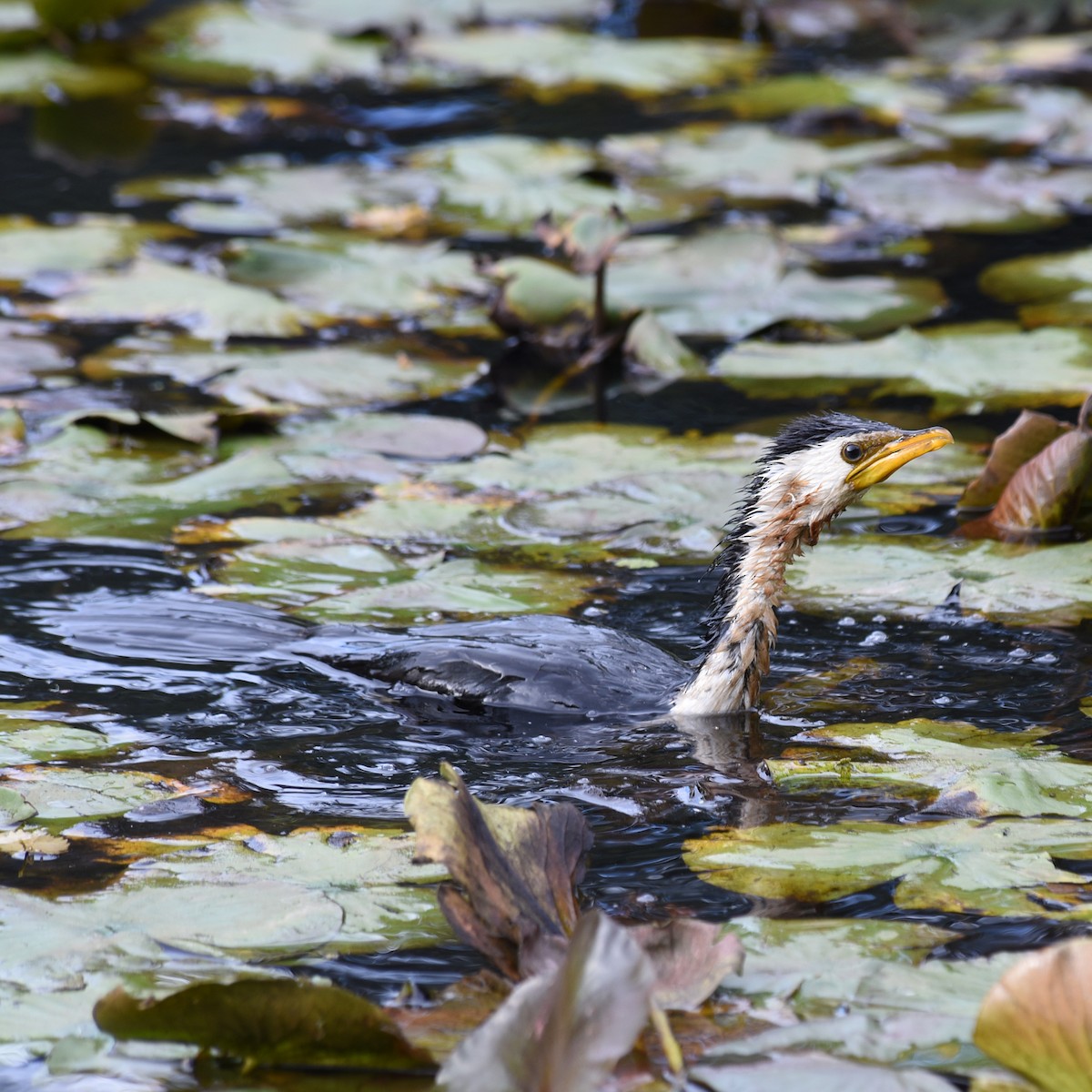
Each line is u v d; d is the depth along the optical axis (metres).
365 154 21.39
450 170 20.61
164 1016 6.25
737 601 9.94
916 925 7.18
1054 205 19.53
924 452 9.94
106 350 15.67
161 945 7.04
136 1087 6.15
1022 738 9.20
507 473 13.26
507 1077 5.81
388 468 13.34
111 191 19.88
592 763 9.25
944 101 23.03
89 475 13.05
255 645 10.51
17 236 18.11
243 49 25.05
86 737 9.27
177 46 25.17
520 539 12.13
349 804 8.62
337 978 6.85
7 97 22.95
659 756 9.32
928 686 10.02
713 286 17.38
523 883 7.18
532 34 26.16
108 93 23.25
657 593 11.39
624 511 12.52
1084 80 24.11
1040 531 12.04
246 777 8.91
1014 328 15.94
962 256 18.12
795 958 6.89
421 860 7.84
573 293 16.52
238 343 15.99
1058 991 5.93
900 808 8.45
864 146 21.48
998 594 11.09
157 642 10.50
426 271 17.75
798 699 9.95
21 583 11.25
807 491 9.91
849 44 26.38
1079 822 8.13
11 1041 6.38
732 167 20.77
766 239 17.84
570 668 10.13
